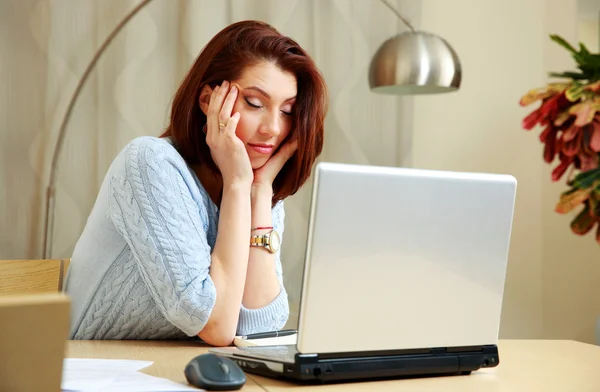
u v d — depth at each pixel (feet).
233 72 5.19
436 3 12.29
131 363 3.60
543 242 12.47
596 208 10.05
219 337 4.59
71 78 10.08
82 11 10.12
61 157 10.05
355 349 3.31
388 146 11.53
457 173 3.46
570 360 4.31
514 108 12.47
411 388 3.30
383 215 3.26
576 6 12.26
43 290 5.18
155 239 4.52
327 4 11.28
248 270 5.29
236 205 4.86
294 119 5.49
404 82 9.21
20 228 9.81
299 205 11.09
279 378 3.43
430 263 3.43
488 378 3.64
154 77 10.48
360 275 3.25
